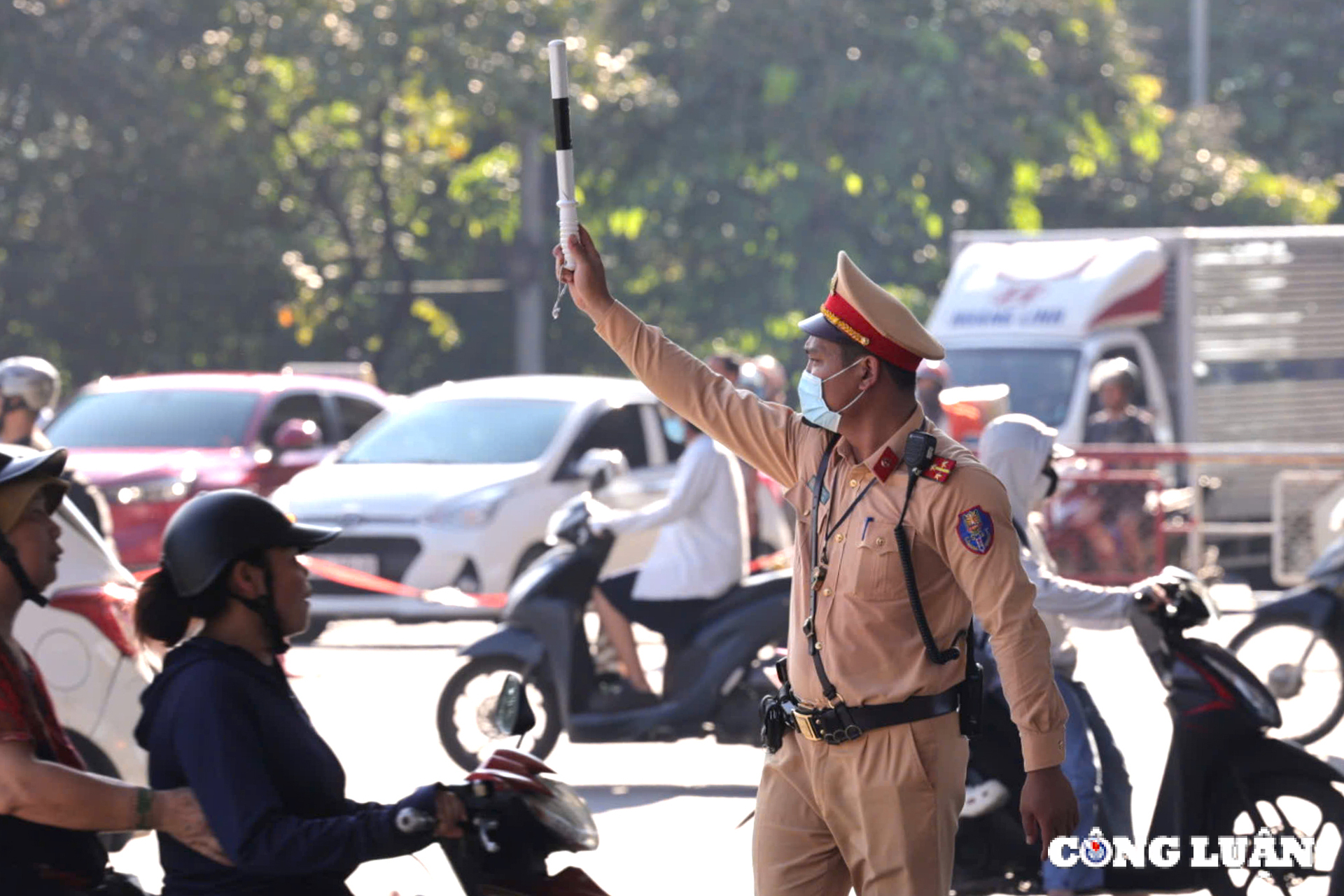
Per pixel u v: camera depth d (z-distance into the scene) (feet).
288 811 39.34
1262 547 172.65
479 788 38.68
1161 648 64.85
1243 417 197.77
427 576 141.28
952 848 46.01
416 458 153.48
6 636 39.60
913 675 44.86
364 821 37.91
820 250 317.63
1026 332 189.37
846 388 45.21
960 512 44.19
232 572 39.63
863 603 44.96
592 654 98.27
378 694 120.98
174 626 40.09
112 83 281.54
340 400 185.88
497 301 350.84
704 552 93.04
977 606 44.47
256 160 295.28
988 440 65.98
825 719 45.47
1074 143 322.14
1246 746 64.39
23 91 280.31
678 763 100.37
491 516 142.92
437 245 347.15
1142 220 366.43
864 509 45.21
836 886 47.47
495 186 333.21
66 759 40.37
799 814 47.09
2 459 39.83
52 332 299.17
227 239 295.28
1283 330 201.36
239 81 291.99
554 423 153.89
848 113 311.06
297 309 313.73
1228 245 196.75
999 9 325.62
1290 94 442.50
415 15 295.69
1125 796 66.39
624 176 316.19
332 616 143.43
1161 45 454.40
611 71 303.27
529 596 93.61
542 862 41.27
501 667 94.27
